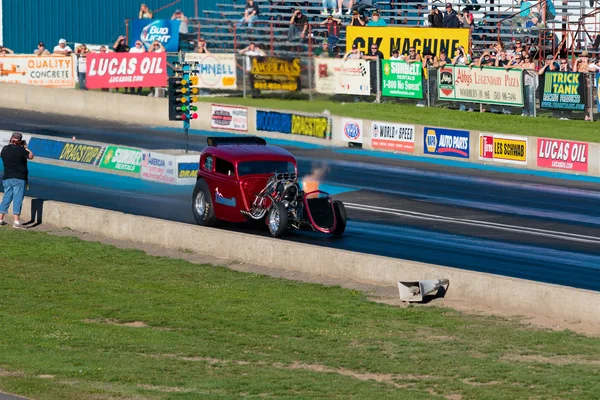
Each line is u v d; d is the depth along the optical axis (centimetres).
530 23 11212
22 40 12912
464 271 4706
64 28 13225
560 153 8375
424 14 12456
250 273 5322
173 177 7969
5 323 4244
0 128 10169
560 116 9719
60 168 8756
